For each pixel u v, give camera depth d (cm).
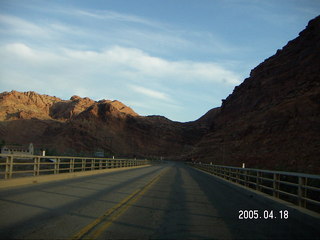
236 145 7062
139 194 1508
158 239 730
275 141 5572
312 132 4856
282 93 7025
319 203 959
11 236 699
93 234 742
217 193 1764
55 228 782
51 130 18938
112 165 3956
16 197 1226
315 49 7012
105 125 18625
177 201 1345
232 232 827
